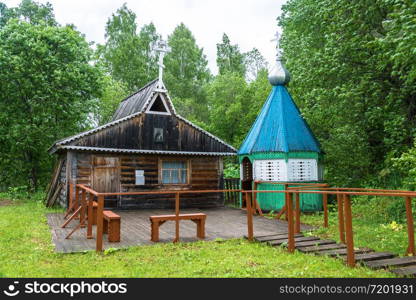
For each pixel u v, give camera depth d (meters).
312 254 7.14
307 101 15.52
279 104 15.71
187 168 17.23
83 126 26.47
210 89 37.12
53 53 21.88
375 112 12.48
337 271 6.02
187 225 10.83
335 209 13.88
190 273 5.89
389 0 10.32
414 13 9.34
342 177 15.89
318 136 19.28
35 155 22.91
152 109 17.30
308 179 14.47
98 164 15.27
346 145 15.03
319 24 17.41
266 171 14.72
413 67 10.21
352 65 13.66
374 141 15.32
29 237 8.86
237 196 18.56
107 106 30.16
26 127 20.53
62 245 7.88
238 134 33.91
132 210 15.55
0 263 6.43
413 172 9.37
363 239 8.65
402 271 5.86
